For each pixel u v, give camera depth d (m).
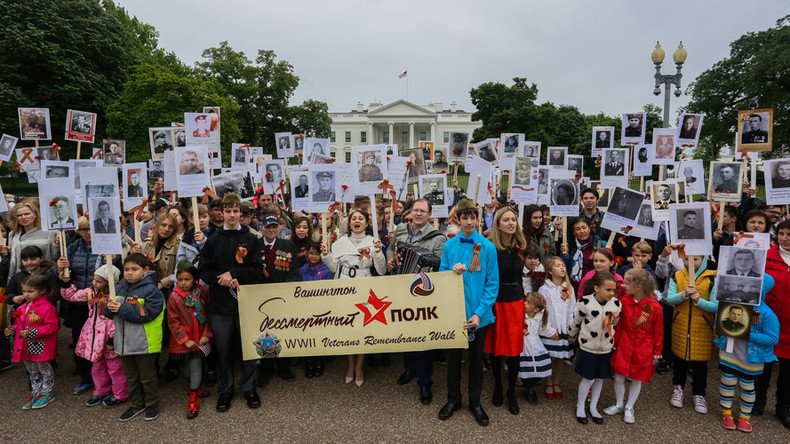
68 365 5.12
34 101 25.67
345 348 4.13
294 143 10.35
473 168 5.35
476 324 3.68
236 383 4.66
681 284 4.05
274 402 4.19
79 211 6.75
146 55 39.56
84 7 28.28
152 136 7.13
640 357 3.72
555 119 52.44
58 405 4.15
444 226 7.42
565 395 4.33
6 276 5.02
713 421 3.80
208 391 4.42
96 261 4.70
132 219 6.46
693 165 7.07
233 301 4.18
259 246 4.25
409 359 4.57
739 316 3.56
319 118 52.38
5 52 24.69
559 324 4.20
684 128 7.49
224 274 3.95
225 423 3.82
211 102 31.98
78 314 4.63
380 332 4.09
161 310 3.97
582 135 54.31
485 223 7.05
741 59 31.28
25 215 4.87
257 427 3.76
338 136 79.44
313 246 4.82
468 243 3.91
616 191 5.28
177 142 7.14
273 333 4.16
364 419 3.88
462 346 3.91
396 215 8.27
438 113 80.25
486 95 55.03
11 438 3.60
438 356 5.42
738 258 3.59
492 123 52.81
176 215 5.14
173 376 4.71
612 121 55.25
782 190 5.34
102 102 27.88
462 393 4.41
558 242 6.54
